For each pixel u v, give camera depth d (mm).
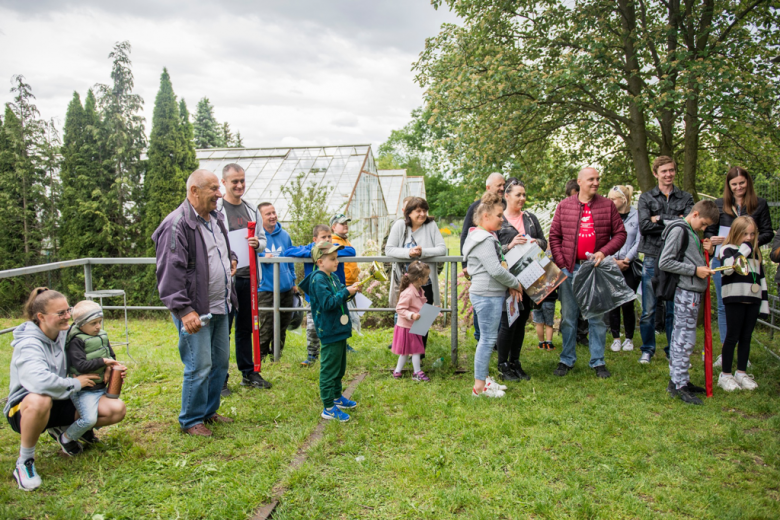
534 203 9383
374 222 22703
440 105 8078
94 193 11781
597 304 4551
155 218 11703
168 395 4277
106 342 3207
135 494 2699
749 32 6949
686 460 3064
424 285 5055
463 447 3238
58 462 3018
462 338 6387
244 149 22016
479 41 7918
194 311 3262
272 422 3697
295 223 11336
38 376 2773
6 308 10492
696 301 4074
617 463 3029
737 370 4430
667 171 5141
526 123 7906
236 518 2469
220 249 3590
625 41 6977
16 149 12633
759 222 4836
